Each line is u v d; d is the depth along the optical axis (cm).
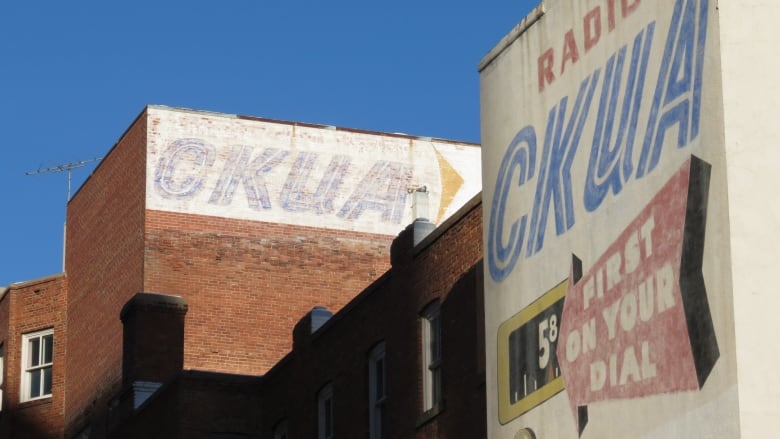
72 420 6500
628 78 2984
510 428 3256
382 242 6319
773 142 2678
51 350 6719
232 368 5991
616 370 2914
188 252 6091
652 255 2842
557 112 3216
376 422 4278
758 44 2712
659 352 2795
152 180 6147
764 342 2600
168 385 5153
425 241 4081
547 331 3158
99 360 6328
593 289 3014
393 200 6388
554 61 3247
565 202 3142
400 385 4119
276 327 6094
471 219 3881
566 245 3122
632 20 2998
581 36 3159
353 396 4372
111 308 6288
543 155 3244
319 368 4606
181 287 6041
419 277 4091
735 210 2652
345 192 6347
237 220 6181
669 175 2816
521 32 3372
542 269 3198
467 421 3791
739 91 2697
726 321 2628
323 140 6384
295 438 4712
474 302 3819
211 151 6244
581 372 3022
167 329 5625
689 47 2803
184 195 6159
